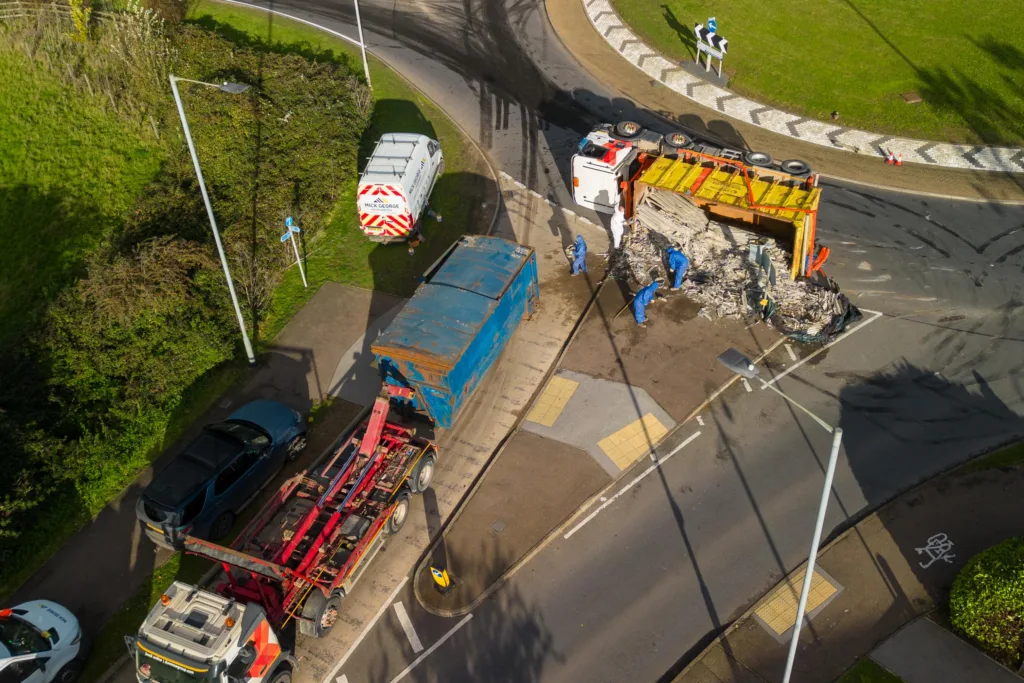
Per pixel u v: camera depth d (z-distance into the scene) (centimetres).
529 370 2388
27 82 3434
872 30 3662
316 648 1788
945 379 2227
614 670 1703
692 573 1859
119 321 2412
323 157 3131
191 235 2741
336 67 3628
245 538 1802
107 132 3222
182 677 1488
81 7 3675
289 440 2125
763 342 2375
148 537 1952
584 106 3422
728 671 1677
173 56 3584
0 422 2095
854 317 2383
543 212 2923
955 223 2714
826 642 1705
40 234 2831
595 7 4075
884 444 2083
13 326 2534
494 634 1784
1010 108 3141
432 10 4156
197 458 1956
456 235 2856
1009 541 1717
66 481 2109
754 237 2611
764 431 2144
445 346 2020
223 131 3186
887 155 3000
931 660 1650
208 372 2412
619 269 2650
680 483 2047
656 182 2520
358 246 2844
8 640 1661
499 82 3606
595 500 2031
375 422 1942
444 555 1944
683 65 3584
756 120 3244
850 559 1850
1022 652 1600
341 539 1828
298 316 2595
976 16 3672
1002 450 2039
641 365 2353
